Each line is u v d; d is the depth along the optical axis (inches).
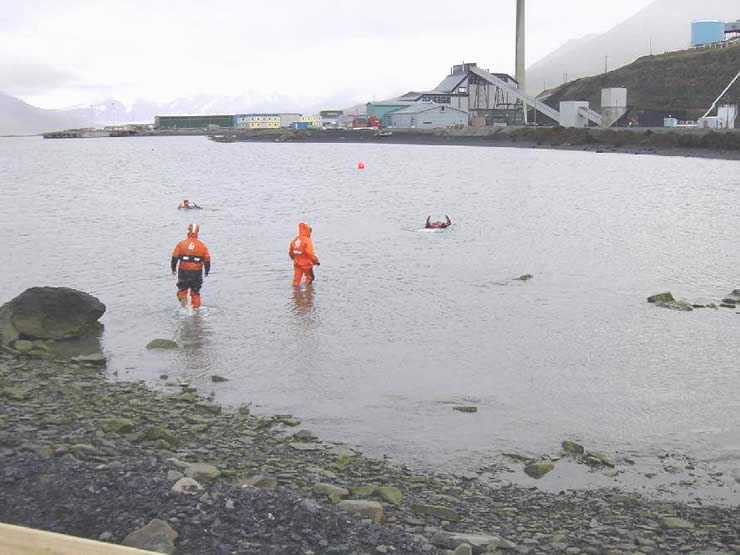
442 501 361.1
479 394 533.0
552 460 422.3
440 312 768.9
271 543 262.8
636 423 479.8
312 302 808.9
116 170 3631.9
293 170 3501.5
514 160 4067.4
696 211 1704.0
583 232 1375.5
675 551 309.7
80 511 276.8
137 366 589.9
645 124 6358.3
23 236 1326.3
